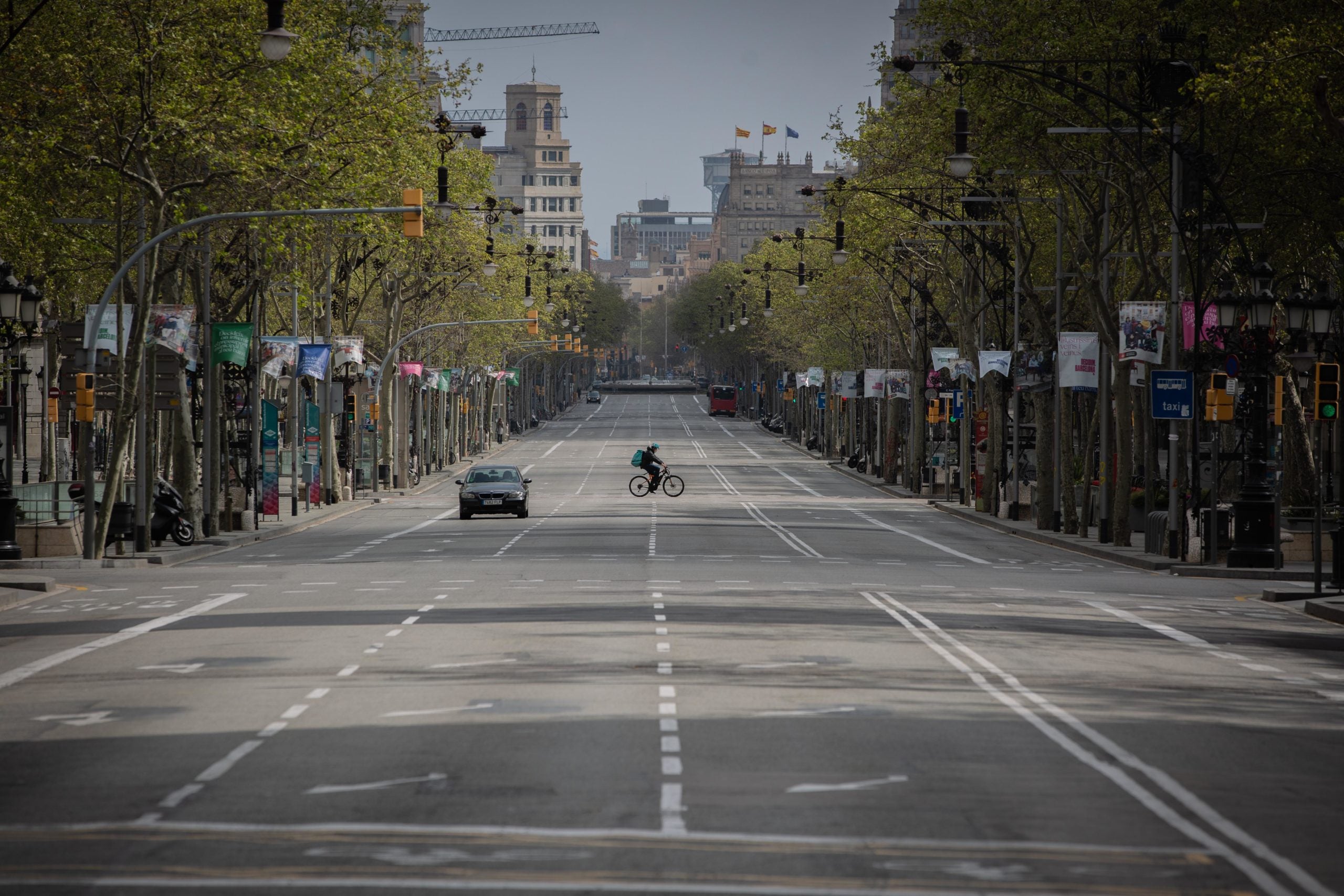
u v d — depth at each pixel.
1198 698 55.69
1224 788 39.72
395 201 163.88
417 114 163.12
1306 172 130.00
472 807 36.44
